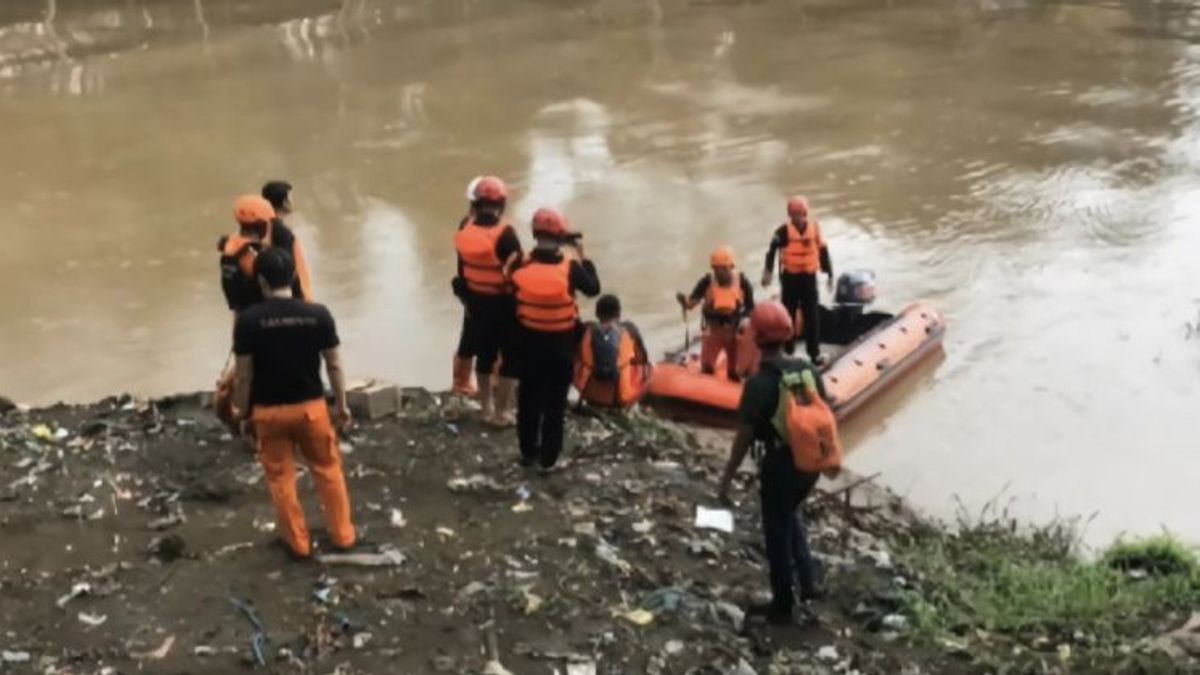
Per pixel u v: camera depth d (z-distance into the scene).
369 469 9.10
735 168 21.38
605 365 11.41
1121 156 21.81
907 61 28.77
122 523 8.12
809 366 7.11
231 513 8.29
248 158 22.47
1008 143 22.64
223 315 15.80
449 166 21.81
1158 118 24.05
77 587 7.21
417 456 9.39
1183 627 7.61
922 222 18.77
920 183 20.52
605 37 31.55
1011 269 16.94
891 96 25.88
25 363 14.45
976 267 17.00
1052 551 9.61
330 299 16.05
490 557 7.80
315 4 35.62
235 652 6.60
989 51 29.56
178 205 20.05
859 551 8.82
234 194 20.56
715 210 19.28
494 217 9.63
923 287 16.36
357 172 21.55
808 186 20.42
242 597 7.15
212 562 7.55
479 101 26.03
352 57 30.09
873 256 17.45
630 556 8.09
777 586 7.31
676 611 7.35
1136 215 18.94
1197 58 28.52
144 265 17.53
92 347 14.88
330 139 23.58
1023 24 32.16
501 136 23.55
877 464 11.90
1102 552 9.72
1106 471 11.66
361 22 33.75
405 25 33.31
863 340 13.71
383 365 14.20
